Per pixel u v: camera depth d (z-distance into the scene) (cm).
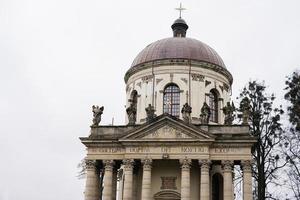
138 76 5712
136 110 5600
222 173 4881
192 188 4788
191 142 4634
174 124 4691
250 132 5191
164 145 4691
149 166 4659
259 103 5641
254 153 5422
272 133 5494
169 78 5503
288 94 5128
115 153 4812
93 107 5069
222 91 5681
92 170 4797
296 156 5338
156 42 6028
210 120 5466
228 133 4722
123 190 4938
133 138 4728
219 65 5688
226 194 4491
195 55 5641
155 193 4856
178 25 6475
